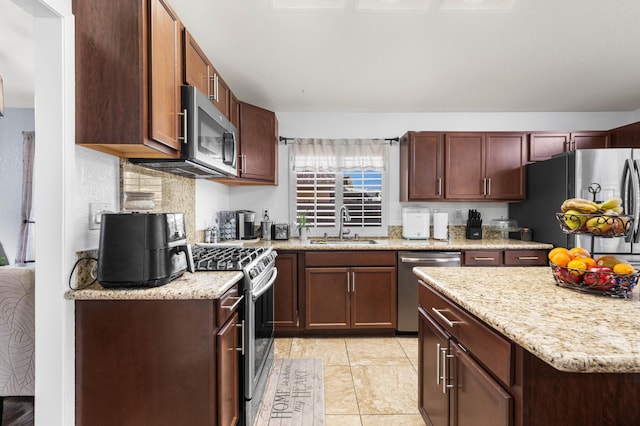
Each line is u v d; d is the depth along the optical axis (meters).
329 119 3.62
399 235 3.64
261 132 3.06
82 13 1.33
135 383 1.31
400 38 2.12
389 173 3.64
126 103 1.33
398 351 2.65
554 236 2.90
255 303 1.79
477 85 2.89
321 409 1.87
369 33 2.07
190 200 2.54
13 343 1.55
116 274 1.30
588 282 1.13
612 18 1.91
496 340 0.92
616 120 3.62
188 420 1.31
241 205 3.59
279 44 2.19
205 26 1.98
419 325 1.65
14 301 1.54
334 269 2.91
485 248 2.93
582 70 2.60
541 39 2.14
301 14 1.87
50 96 1.28
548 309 0.97
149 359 1.31
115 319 1.32
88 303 1.32
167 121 1.50
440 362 1.34
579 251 1.22
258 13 1.86
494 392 0.93
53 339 1.28
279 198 3.61
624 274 1.07
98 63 1.33
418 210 3.42
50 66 1.28
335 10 1.83
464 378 1.14
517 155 3.29
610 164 2.61
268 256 2.19
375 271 2.92
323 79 2.75
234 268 1.68
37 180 1.28
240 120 2.86
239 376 1.66
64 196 1.29
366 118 3.63
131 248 1.31
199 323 1.31
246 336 1.67
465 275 1.49
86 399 1.31
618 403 0.83
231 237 3.22
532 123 3.64
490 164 3.29
